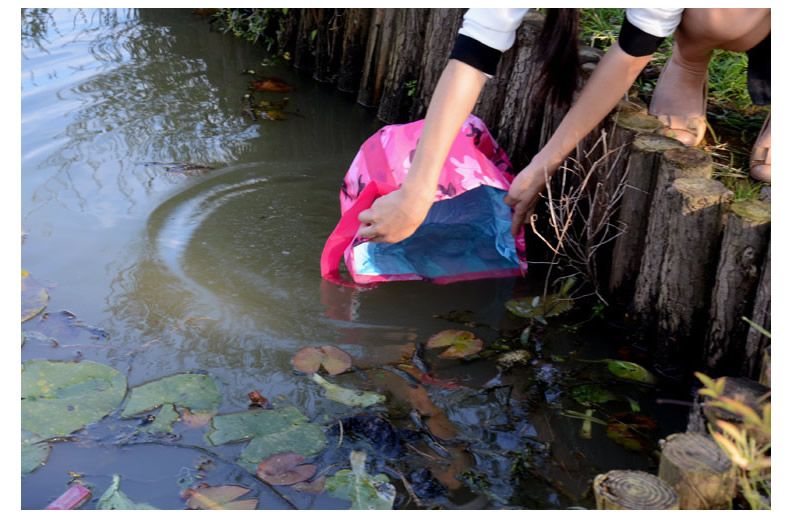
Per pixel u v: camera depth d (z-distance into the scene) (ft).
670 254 7.26
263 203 9.71
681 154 7.36
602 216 8.19
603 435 6.73
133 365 7.27
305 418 6.74
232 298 8.13
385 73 11.76
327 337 7.68
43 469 6.21
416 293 8.35
